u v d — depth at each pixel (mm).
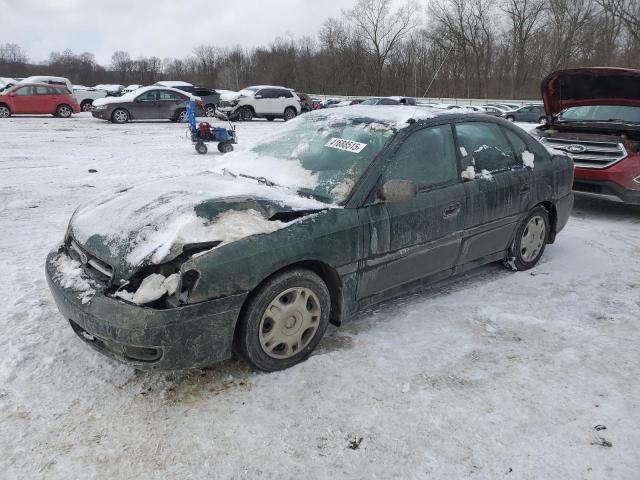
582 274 4723
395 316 3805
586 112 7613
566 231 6234
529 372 3127
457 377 3057
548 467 2385
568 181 5023
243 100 23703
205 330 2676
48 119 21406
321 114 4293
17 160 10578
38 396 2811
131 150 12688
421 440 2541
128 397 2816
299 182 3543
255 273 2773
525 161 4520
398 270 3568
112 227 3008
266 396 2840
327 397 2842
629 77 6633
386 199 3273
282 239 2893
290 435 2555
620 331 3654
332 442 2516
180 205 3043
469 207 3918
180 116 21625
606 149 6715
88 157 11305
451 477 2320
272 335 2980
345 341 3430
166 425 2607
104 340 2668
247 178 3787
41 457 2383
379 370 3102
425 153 3736
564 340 3516
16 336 3395
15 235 5574
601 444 2535
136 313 2549
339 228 3143
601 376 3104
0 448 2430
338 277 3221
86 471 2311
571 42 54031
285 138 4133
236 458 2406
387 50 56438
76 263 3043
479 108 31359
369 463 2393
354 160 3523
